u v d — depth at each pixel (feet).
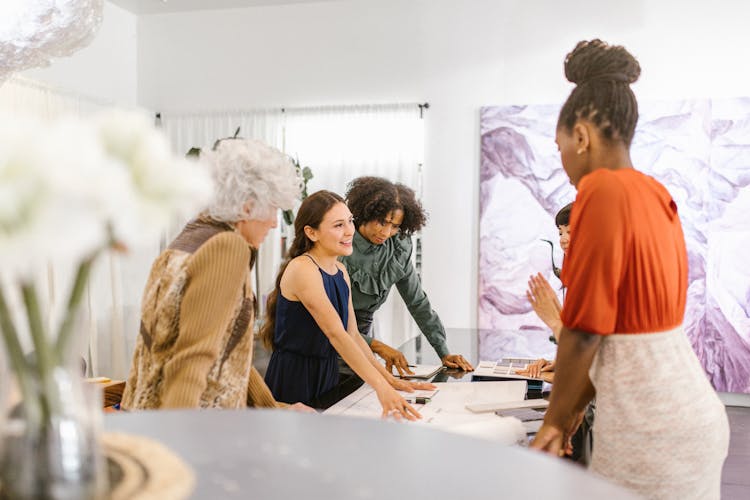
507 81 18.58
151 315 4.60
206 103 20.59
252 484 2.53
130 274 19.74
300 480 2.57
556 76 18.28
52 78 17.53
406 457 2.83
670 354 4.20
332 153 19.58
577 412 4.51
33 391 2.29
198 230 4.75
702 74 17.30
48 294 14.76
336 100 19.71
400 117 19.11
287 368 7.71
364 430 3.17
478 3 18.70
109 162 2.21
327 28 19.72
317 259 7.86
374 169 19.31
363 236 10.91
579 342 4.16
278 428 3.18
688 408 4.15
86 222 2.14
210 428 3.18
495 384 7.45
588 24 18.01
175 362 4.29
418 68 19.15
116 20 20.06
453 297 19.02
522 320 18.47
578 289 4.11
